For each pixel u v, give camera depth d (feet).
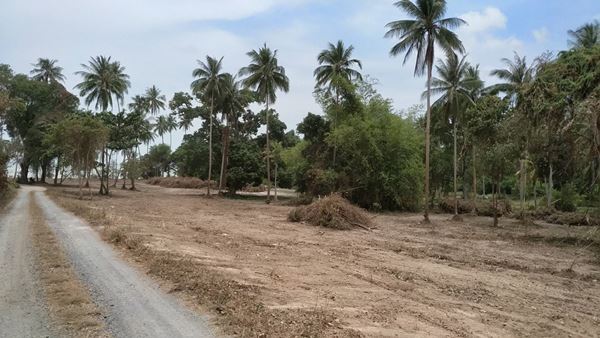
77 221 62.85
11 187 152.56
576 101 55.11
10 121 213.87
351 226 78.84
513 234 77.66
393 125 131.85
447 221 106.63
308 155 145.07
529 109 63.36
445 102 119.85
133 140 162.40
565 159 63.93
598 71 53.21
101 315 21.44
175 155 286.66
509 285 36.70
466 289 34.14
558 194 150.10
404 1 95.35
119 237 45.39
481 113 94.94
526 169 80.02
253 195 199.93
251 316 21.68
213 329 19.71
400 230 81.10
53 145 143.84
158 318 21.12
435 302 29.14
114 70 187.21
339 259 45.01
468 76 126.00
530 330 24.20
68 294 24.73
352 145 130.41
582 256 55.21
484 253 55.83
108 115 157.89
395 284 34.22
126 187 239.91
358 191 135.44
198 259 38.47
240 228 71.10
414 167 133.90
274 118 239.71
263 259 41.96
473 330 23.26
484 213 137.69
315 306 25.54
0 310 21.94
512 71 126.21
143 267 32.76
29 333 18.84
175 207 115.44
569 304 31.22
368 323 22.74
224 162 189.47
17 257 35.32
